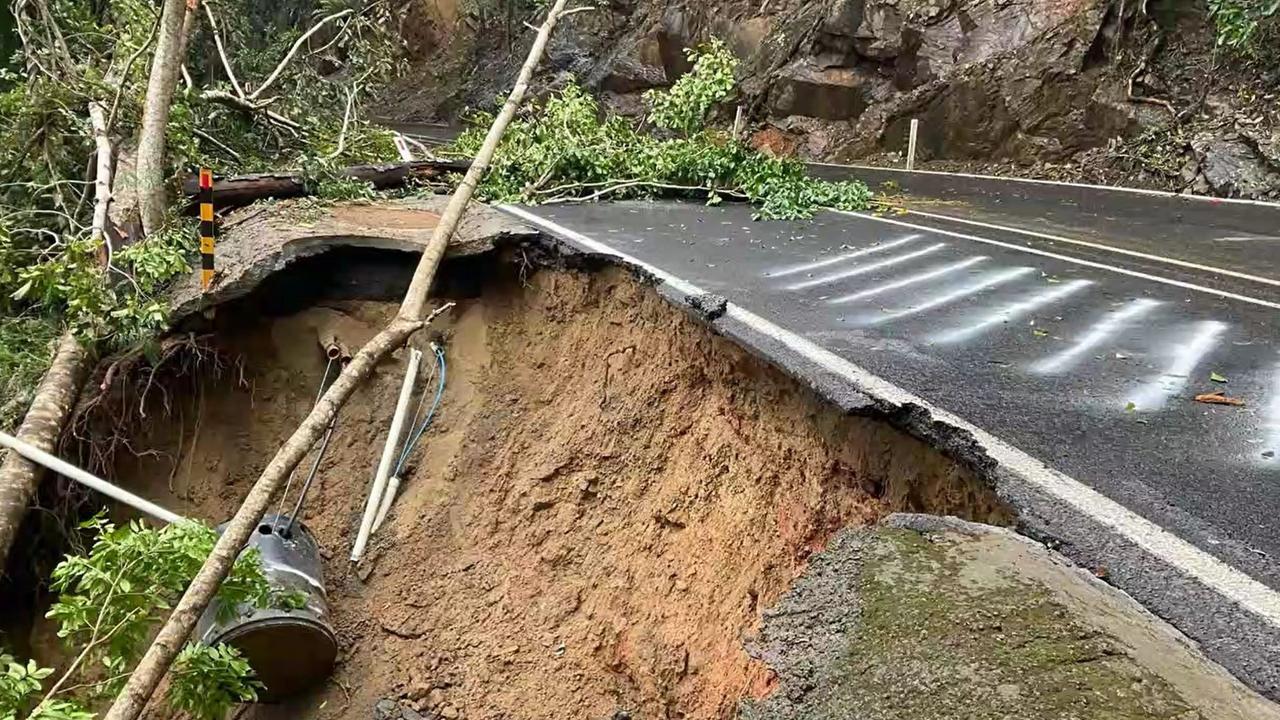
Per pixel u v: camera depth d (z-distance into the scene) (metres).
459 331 7.21
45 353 6.55
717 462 4.72
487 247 6.97
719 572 4.41
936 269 6.34
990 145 14.93
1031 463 3.09
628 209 9.07
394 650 5.72
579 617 5.25
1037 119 14.19
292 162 9.91
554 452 6.05
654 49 22.02
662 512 5.01
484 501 6.28
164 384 6.50
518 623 5.48
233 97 9.81
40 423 5.44
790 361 4.13
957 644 1.76
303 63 11.61
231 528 2.70
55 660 5.43
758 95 19.03
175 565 3.40
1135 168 12.45
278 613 5.14
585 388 6.20
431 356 7.12
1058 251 7.10
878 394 3.70
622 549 5.24
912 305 5.29
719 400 4.87
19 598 5.51
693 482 4.87
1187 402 3.73
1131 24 13.45
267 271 6.53
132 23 9.18
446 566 6.06
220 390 6.83
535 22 25.09
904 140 16.42
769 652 1.85
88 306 5.77
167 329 6.20
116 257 6.35
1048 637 1.78
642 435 5.46
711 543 4.55
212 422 6.78
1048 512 2.74
